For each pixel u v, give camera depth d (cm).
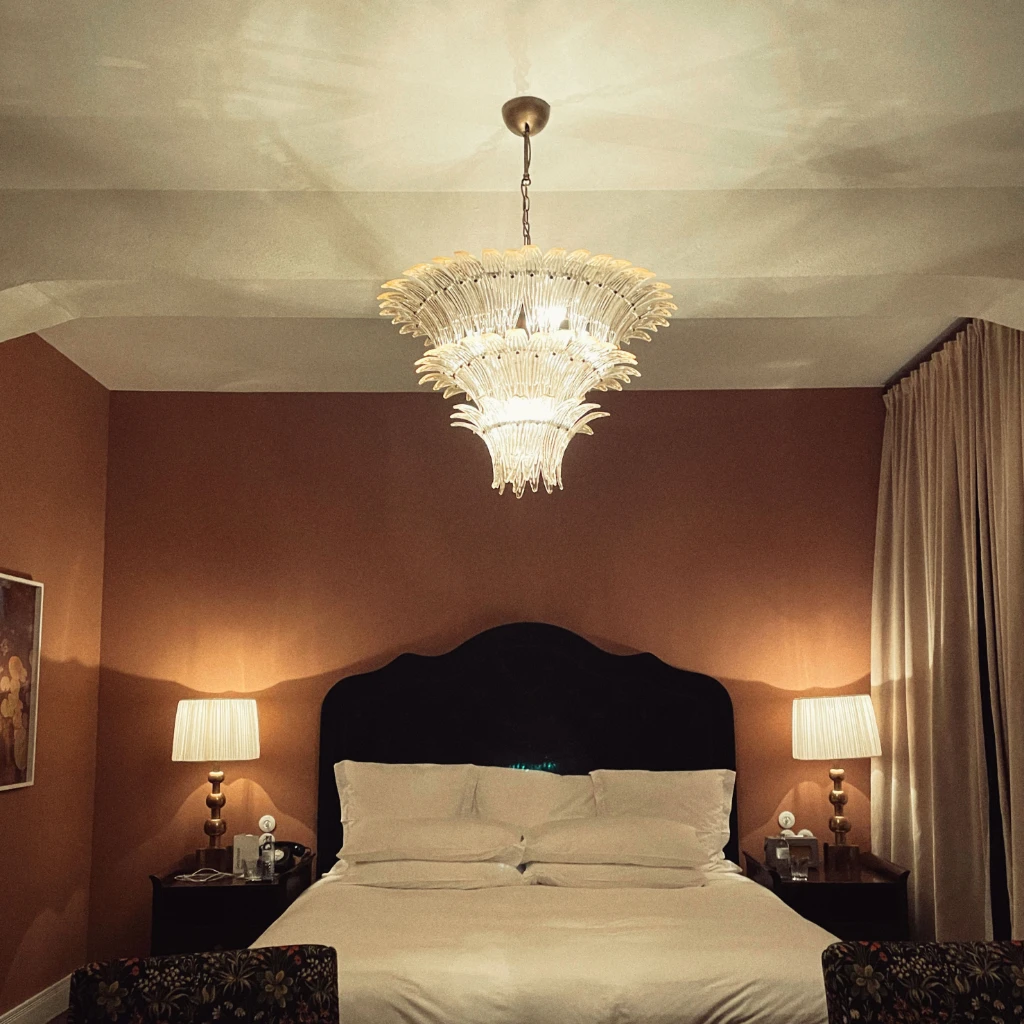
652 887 422
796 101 290
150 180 327
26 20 252
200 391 554
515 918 357
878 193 338
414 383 542
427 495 548
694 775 493
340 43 263
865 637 536
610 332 284
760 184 336
